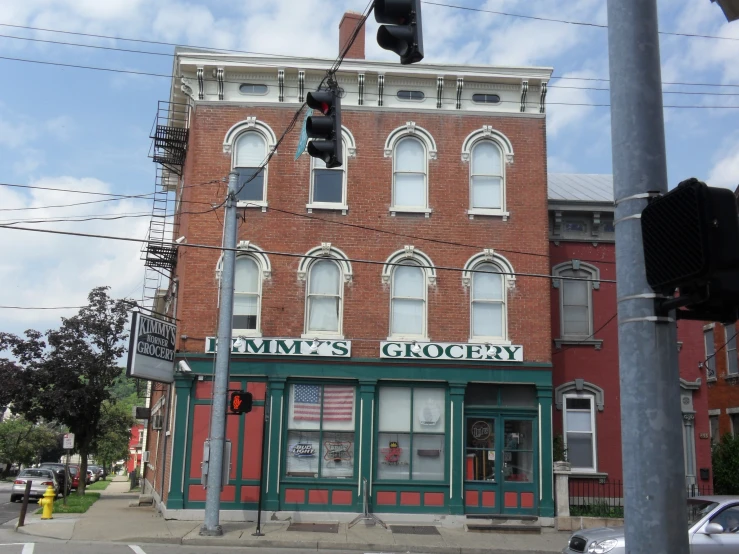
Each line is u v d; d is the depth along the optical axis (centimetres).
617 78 462
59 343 3100
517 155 2202
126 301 3164
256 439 2023
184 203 2380
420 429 2067
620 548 1127
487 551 1684
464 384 2070
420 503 2020
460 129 2203
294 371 2053
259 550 1620
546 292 2142
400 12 737
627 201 446
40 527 1873
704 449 2261
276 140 2158
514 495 2044
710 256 377
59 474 3556
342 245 2125
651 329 423
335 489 2012
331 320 2111
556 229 2328
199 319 2073
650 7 466
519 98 2225
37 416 3247
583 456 2209
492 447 2073
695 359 2312
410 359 2072
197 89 2178
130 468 7069
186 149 2466
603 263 2319
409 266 2130
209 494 1762
